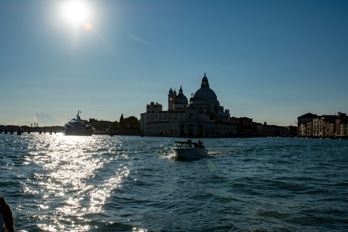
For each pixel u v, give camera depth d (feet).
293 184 82.07
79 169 110.11
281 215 52.06
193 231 44.04
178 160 152.97
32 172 100.07
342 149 289.74
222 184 81.56
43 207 55.72
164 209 55.36
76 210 53.98
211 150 241.55
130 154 190.49
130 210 54.49
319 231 44.52
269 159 164.96
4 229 17.74
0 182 79.66
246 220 49.14
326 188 76.64
